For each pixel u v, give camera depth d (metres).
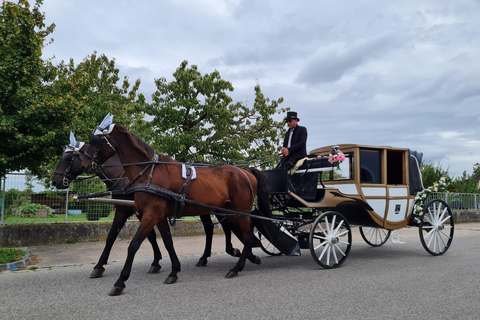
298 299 5.15
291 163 8.03
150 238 7.14
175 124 17.92
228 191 6.94
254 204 7.75
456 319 4.34
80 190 11.53
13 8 8.32
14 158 8.70
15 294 5.54
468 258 8.37
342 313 4.54
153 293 5.56
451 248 10.00
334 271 7.05
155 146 17.42
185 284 6.12
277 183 7.72
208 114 18.56
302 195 7.97
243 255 6.92
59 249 9.97
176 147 17.28
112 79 24.36
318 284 6.01
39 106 8.31
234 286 5.95
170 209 6.21
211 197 6.58
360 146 8.06
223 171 7.03
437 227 8.90
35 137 8.30
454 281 6.14
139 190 5.94
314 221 7.31
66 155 7.20
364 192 8.02
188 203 6.31
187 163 6.87
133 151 6.20
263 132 20.39
